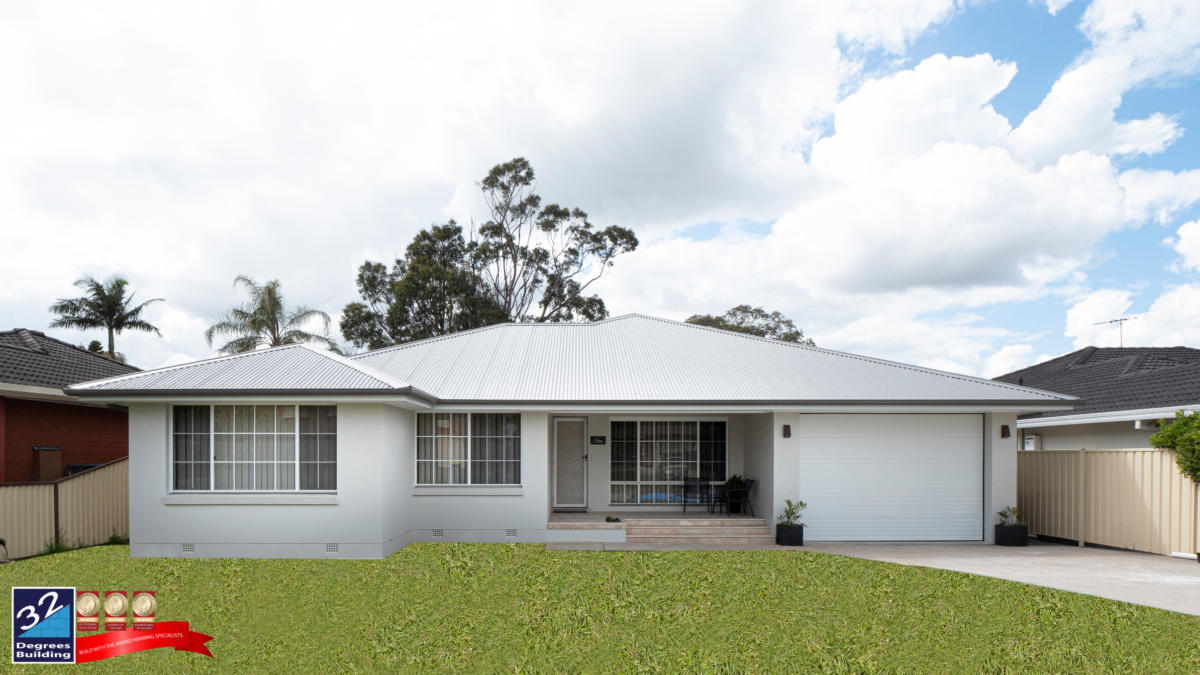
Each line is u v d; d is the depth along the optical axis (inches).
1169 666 259.8
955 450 576.7
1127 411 583.8
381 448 477.1
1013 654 278.2
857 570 448.5
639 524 574.6
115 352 1472.7
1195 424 471.2
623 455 675.4
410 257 1429.6
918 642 297.9
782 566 463.8
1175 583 396.8
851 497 570.3
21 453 596.1
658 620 334.0
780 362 651.5
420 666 268.2
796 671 261.0
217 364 512.7
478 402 542.9
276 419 483.2
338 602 366.0
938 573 434.6
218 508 474.0
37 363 626.2
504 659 276.7
